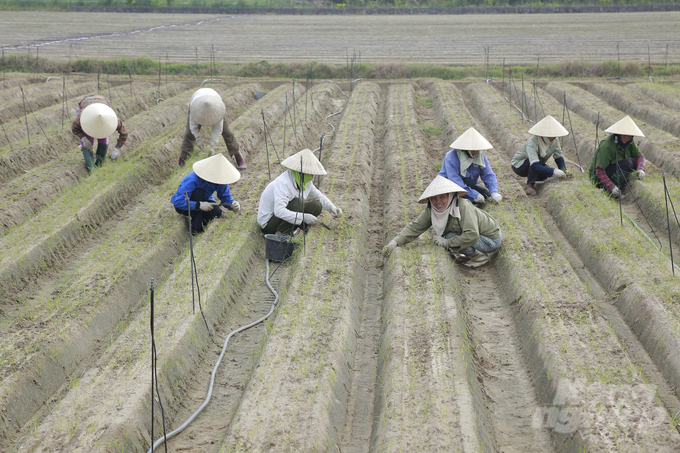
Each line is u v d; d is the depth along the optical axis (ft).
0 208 27.94
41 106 53.47
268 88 67.46
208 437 15.42
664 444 13.56
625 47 84.84
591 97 55.16
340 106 59.16
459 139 26.40
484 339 19.40
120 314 21.04
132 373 16.46
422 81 68.13
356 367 18.03
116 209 30.48
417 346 17.44
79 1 153.58
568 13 129.39
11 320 20.01
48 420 14.87
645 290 19.99
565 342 17.52
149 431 15.20
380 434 14.33
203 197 26.50
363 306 21.39
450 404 15.01
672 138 38.68
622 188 31.12
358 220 26.71
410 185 31.12
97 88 62.08
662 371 17.13
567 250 25.27
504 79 68.18
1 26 112.37
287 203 24.47
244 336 19.92
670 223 26.35
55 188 31.81
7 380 16.11
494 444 14.87
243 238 25.08
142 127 43.75
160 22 123.34
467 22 118.01
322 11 138.41
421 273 21.54
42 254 23.99
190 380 17.57
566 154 39.93
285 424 14.53
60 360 17.76
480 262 24.00
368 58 80.84
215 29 112.06
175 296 20.52
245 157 39.78
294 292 20.70
